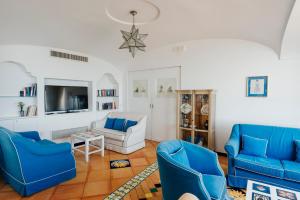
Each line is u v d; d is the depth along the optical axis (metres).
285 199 1.71
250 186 1.95
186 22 3.17
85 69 4.85
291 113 3.27
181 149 2.34
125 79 5.72
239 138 3.19
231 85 3.86
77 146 4.38
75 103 4.80
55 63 4.27
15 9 2.53
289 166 2.46
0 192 2.55
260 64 3.53
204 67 4.20
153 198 2.43
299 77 3.18
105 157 3.86
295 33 2.65
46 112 4.21
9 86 3.84
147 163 3.56
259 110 3.57
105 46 4.36
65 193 2.53
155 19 3.09
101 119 5.05
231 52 3.84
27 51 3.84
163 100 4.96
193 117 4.09
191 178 1.65
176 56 4.62
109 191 2.59
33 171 2.48
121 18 3.04
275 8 2.30
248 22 2.88
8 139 2.39
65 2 2.45
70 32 3.47
